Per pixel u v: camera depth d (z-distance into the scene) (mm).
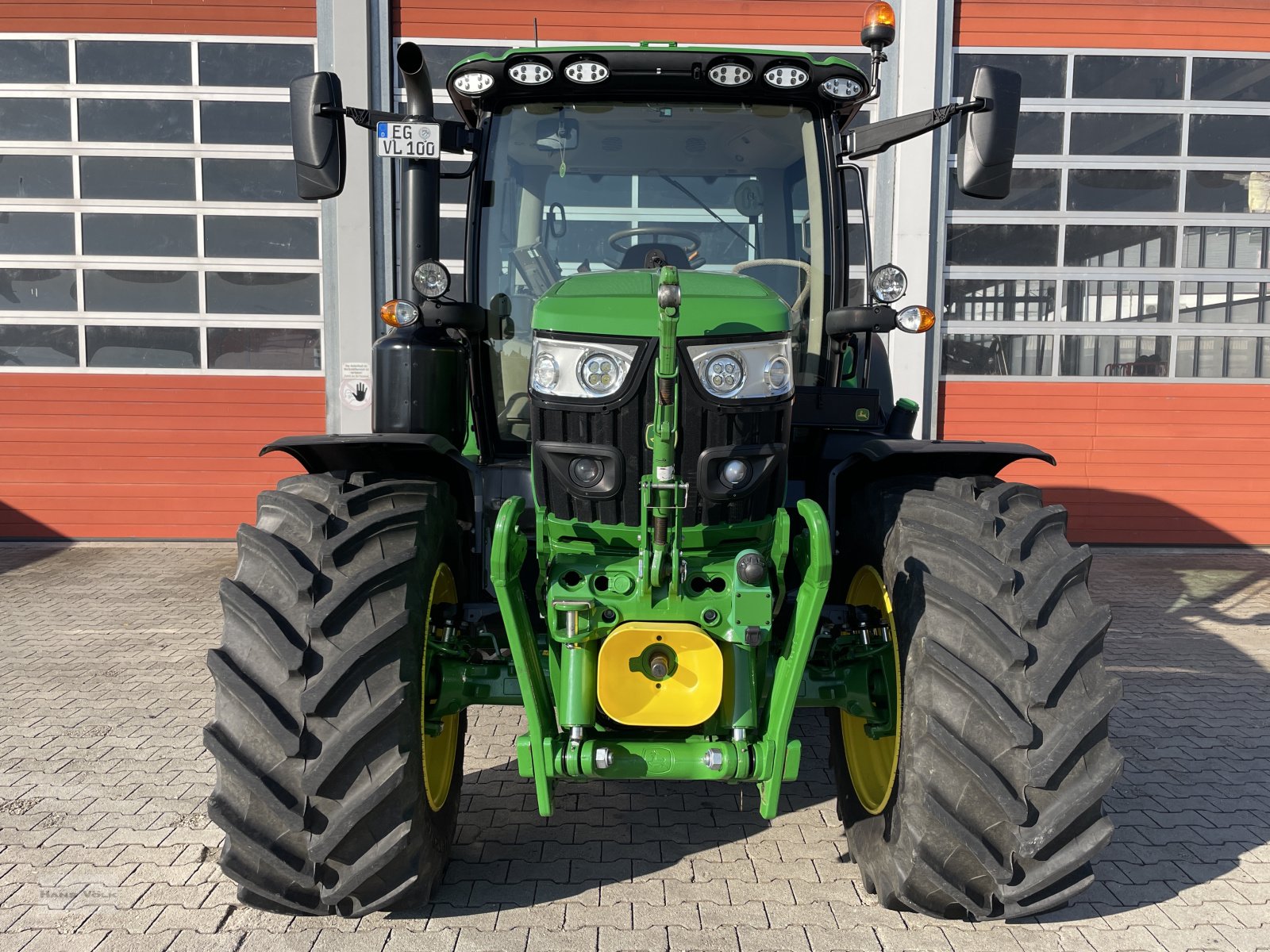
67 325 7234
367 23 7113
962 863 2135
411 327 2861
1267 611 5820
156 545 7332
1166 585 6496
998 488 2428
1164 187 7531
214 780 3248
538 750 2129
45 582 6223
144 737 3645
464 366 2945
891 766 2375
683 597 2135
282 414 7305
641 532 2146
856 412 2848
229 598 2182
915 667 2197
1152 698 4246
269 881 2152
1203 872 2689
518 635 2084
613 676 2102
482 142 2957
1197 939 2330
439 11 7223
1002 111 2545
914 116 2752
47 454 7305
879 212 7406
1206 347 7594
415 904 2346
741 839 2852
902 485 2557
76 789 3172
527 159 2988
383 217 7164
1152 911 2469
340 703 2113
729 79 2826
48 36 7086
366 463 2604
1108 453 7617
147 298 7242
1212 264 7578
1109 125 7480
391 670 2148
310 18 7125
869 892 2520
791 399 2291
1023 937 2326
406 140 2652
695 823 2969
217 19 7102
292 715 2100
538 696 2168
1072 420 7586
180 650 4797
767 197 3031
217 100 7145
